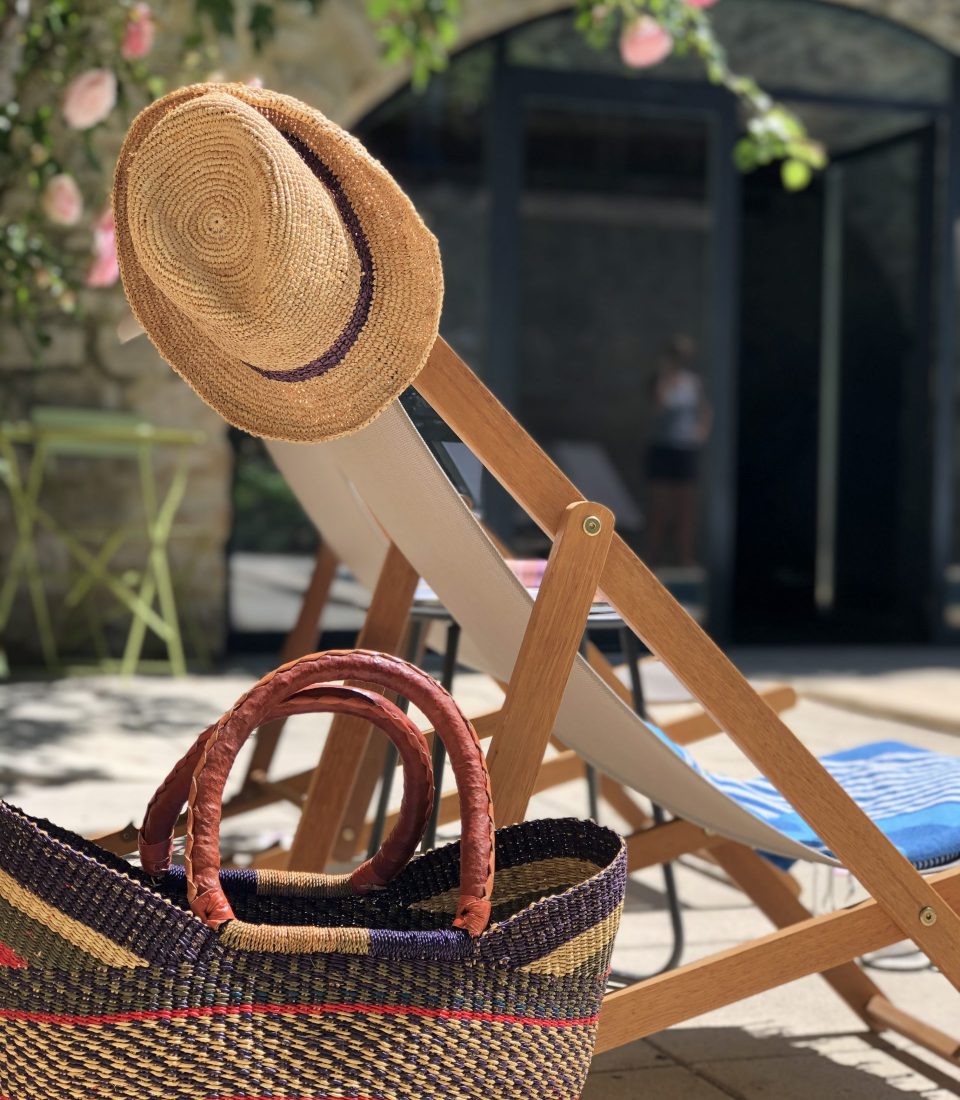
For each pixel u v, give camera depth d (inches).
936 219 267.1
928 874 63.9
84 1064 39.7
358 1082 40.7
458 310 238.7
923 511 272.8
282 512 227.9
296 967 40.4
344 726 68.9
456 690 195.5
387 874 48.9
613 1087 68.2
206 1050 39.7
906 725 178.5
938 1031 72.4
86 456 210.1
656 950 88.1
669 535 264.4
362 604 102.4
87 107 142.6
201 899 40.5
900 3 255.0
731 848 76.9
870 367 286.4
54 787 128.6
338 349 49.8
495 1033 42.4
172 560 215.8
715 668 57.4
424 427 55.9
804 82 256.2
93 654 212.2
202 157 48.1
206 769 41.8
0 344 206.8
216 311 48.3
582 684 56.3
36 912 40.0
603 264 260.8
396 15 177.6
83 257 205.3
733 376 255.1
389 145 234.1
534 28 238.7
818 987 84.7
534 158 246.1
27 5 135.3
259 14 167.2
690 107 248.7
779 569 318.7
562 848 50.3
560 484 56.0
